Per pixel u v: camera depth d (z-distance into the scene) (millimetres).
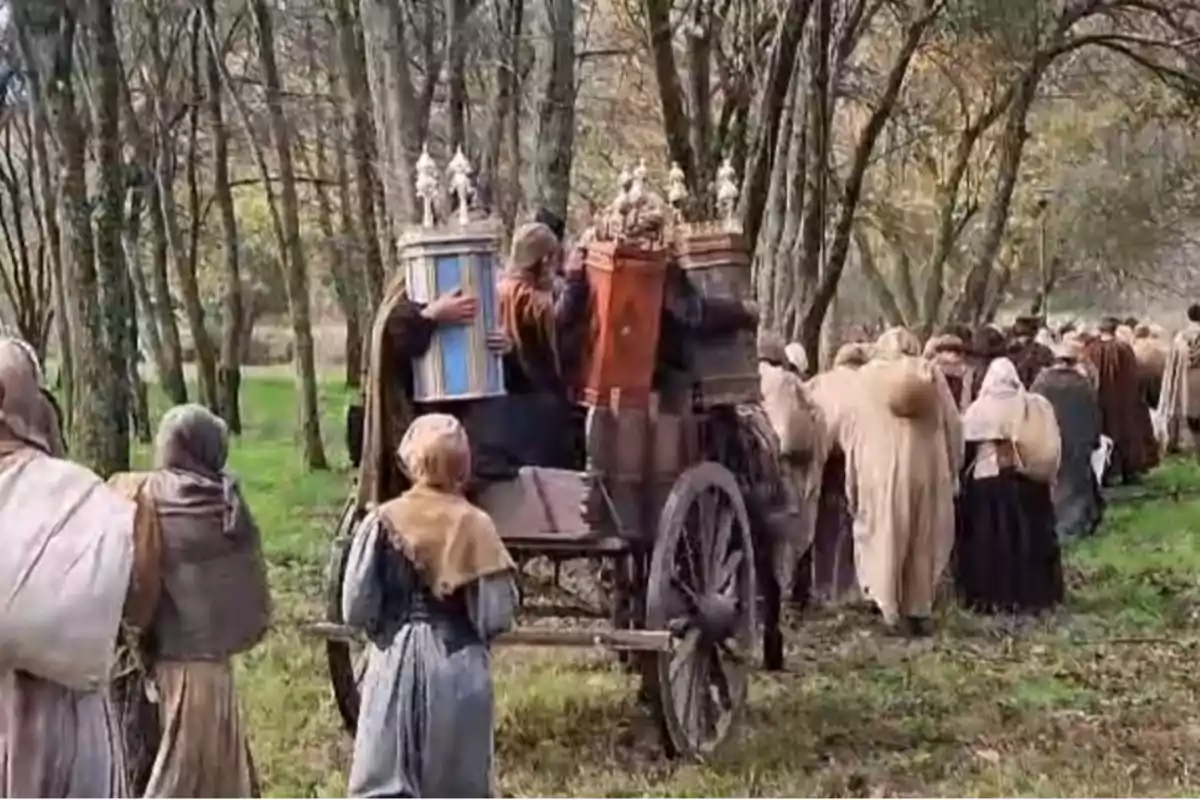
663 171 39406
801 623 18156
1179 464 35844
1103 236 59625
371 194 33719
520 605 12203
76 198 16531
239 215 54812
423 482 9031
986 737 13070
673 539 11836
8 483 7219
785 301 32125
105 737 7426
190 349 60906
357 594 8805
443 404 11203
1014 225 58750
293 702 13719
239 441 42156
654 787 11383
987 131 54906
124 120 32906
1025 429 18812
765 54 28828
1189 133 51594
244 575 9141
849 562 18812
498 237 11180
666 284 12070
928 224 59438
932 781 11695
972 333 24125
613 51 30609
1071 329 35469
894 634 17516
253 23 37812
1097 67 46844
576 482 11461
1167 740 13008
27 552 7133
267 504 29609
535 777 11562
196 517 9016
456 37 24500
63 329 30734
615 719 13172
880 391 17750
